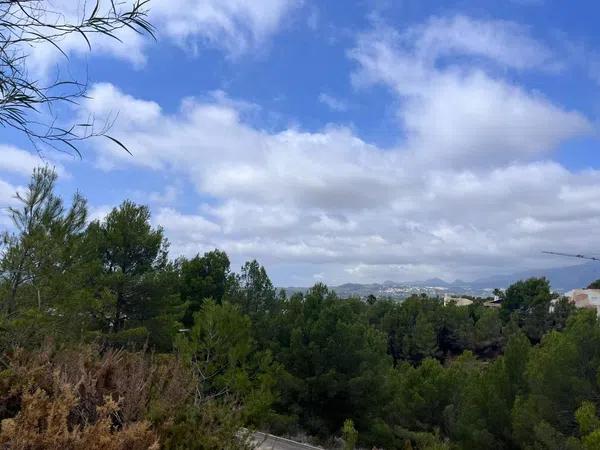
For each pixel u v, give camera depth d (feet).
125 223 63.36
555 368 48.88
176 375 14.73
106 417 11.71
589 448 34.88
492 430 55.42
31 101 6.05
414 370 81.92
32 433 9.37
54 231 43.70
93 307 44.65
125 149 6.67
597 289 255.29
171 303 66.03
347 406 70.08
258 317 81.61
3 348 17.52
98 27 6.14
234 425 14.07
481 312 230.07
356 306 102.22
